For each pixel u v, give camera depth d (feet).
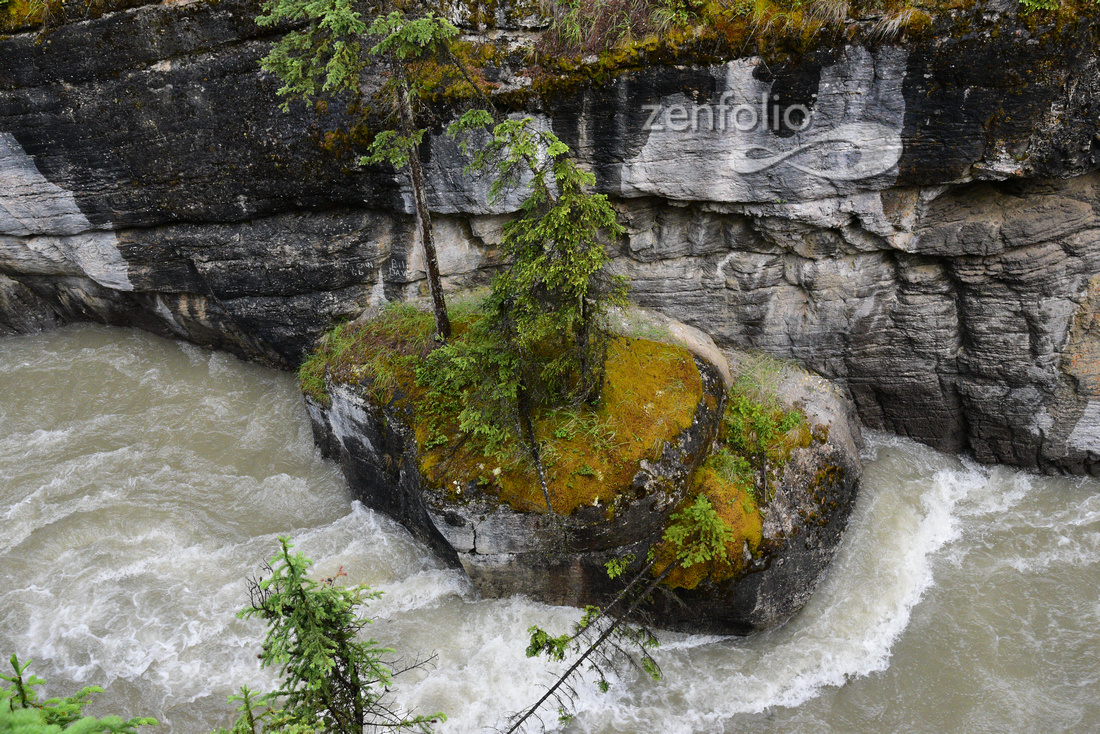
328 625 19.56
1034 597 32.99
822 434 34.63
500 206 34.78
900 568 34.12
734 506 30.63
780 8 28.27
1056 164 28.96
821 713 29.32
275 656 18.75
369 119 31.86
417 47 24.56
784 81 29.43
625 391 31.27
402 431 31.76
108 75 33.19
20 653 29.53
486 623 31.73
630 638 29.07
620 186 33.58
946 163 29.91
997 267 32.53
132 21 31.65
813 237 34.09
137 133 34.58
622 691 29.96
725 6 28.76
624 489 28.58
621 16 29.50
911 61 27.89
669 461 29.60
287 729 17.75
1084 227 30.91
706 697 29.78
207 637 30.55
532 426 29.50
